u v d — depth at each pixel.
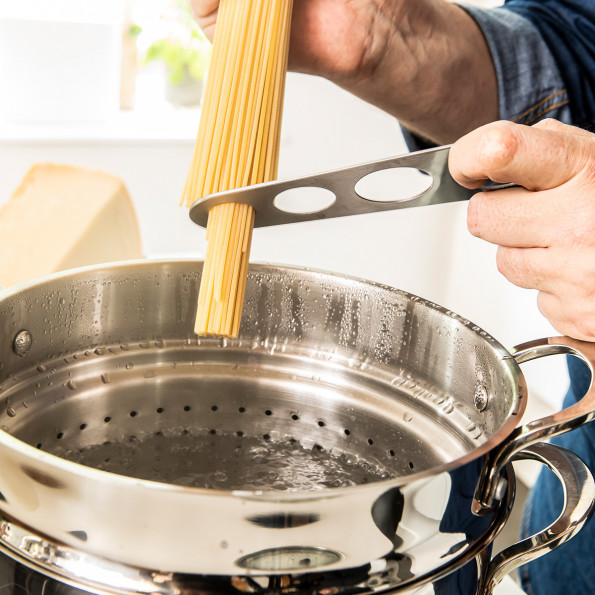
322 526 0.37
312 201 2.54
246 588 0.38
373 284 0.62
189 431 0.66
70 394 0.61
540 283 0.54
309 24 0.70
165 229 2.49
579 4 0.88
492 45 0.84
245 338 0.67
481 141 0.46
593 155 0.48
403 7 0.73
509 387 0.49
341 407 0.64
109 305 0.63
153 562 0.38
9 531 0.42
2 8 2.25
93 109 2.46
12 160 2.25
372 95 0.80
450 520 0.42
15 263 0.94
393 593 0.41
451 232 2.64
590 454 0.84
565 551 0.85
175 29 2.58
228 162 0.54
